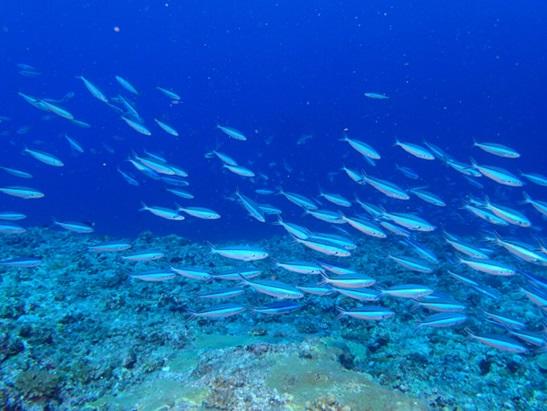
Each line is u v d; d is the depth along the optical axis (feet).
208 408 2.93
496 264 3.82
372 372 3.89
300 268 3.90
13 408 3.15
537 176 5.77
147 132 6.69
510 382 3.93
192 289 5.94
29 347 3.84
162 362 3.76
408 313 5.36
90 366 3.65
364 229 4.64
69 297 5.14
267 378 3.13
